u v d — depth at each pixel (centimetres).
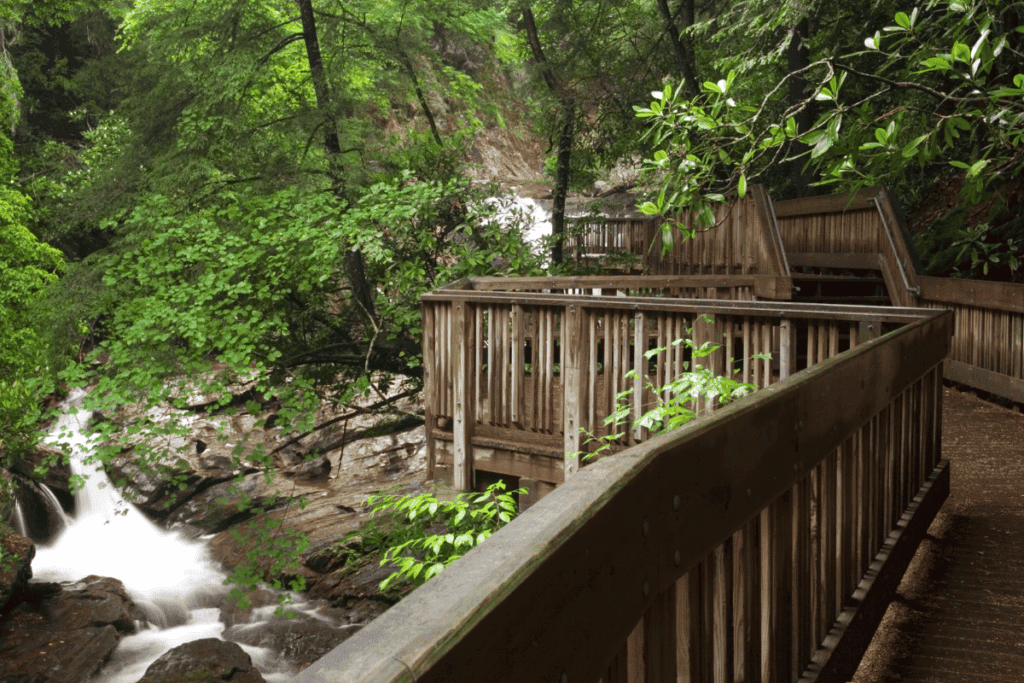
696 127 427
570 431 599
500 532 104
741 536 200
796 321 489
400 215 1201
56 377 1205
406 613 79
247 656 966
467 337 668
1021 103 345
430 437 717
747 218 1084
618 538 127
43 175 2234
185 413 1097
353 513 1281
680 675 169
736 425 184
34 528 1595
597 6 1698
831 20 1216
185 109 1395
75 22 2686
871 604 318
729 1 1588
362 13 1648
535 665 97
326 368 1481
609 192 2720
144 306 1095
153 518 1538
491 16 1958
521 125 2912
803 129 1490
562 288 865
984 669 299
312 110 1470
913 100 664
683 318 537
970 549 432
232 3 1521
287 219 1236
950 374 943
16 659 1027
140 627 1154
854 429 295
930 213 1335
